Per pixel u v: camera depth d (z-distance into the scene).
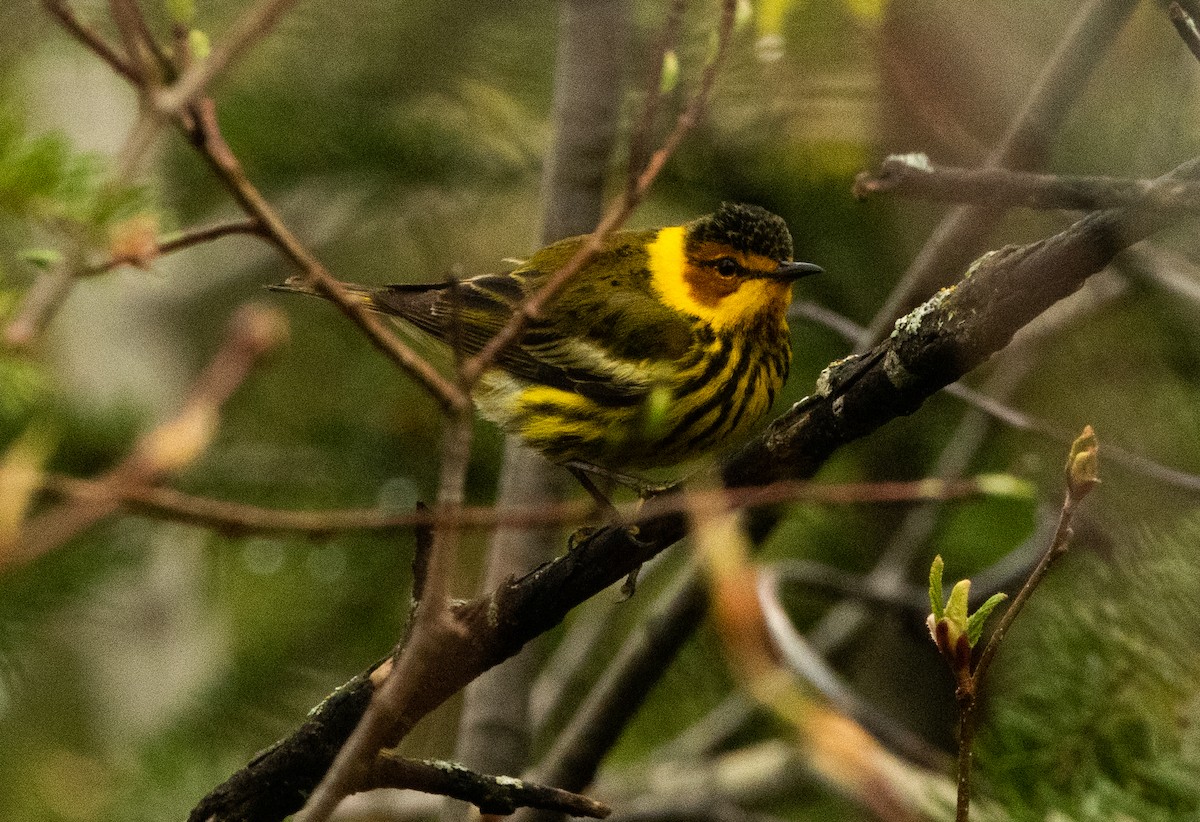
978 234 9.62
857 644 13.66
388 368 13.88
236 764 11.67
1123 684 7.71
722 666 13.24
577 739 10.41
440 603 4.66
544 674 13.71
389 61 12.91
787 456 6.84
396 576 12.91
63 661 14.27
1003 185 6.25
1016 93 12.01
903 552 12.29
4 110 7.10
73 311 15.10
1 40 9.57
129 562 11.52
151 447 4.07
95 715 14.14
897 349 6.43
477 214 14.82
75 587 10.78
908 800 7.88
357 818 12.14
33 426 11.13
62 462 11.41
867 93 11.93
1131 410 12.52
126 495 4.05
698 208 13.07
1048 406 13.02
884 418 6.63
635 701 10.29
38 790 13.48
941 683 13.23
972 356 6.25
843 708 9.13
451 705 12.85
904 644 13.26
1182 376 12.23
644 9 12.07
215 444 13.11
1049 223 12.87
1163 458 11.70
